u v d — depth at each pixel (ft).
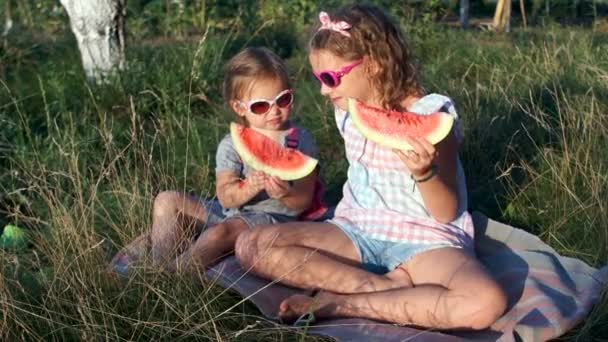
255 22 17.65
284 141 8.48
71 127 10.66
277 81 8.30
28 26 18.63
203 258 8.00
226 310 7.35
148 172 8.68
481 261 8.13
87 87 11.88
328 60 7.68
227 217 8.48
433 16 17.66
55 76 12.40
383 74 7.66
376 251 7.82
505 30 18.03
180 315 7.29
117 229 8.21
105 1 12.57
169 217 8.31
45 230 8.85
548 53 13.08
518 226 9.26
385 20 7.73
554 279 7.72
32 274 7.84
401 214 7.82
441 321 7.23
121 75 12.35
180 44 14.70
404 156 7.20
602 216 8.48
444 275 7.40
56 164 10.06
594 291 7.65
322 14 7.78
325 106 11.61
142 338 7.32
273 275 7.75
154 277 7.56
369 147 7.93
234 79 8.34
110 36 12.75
